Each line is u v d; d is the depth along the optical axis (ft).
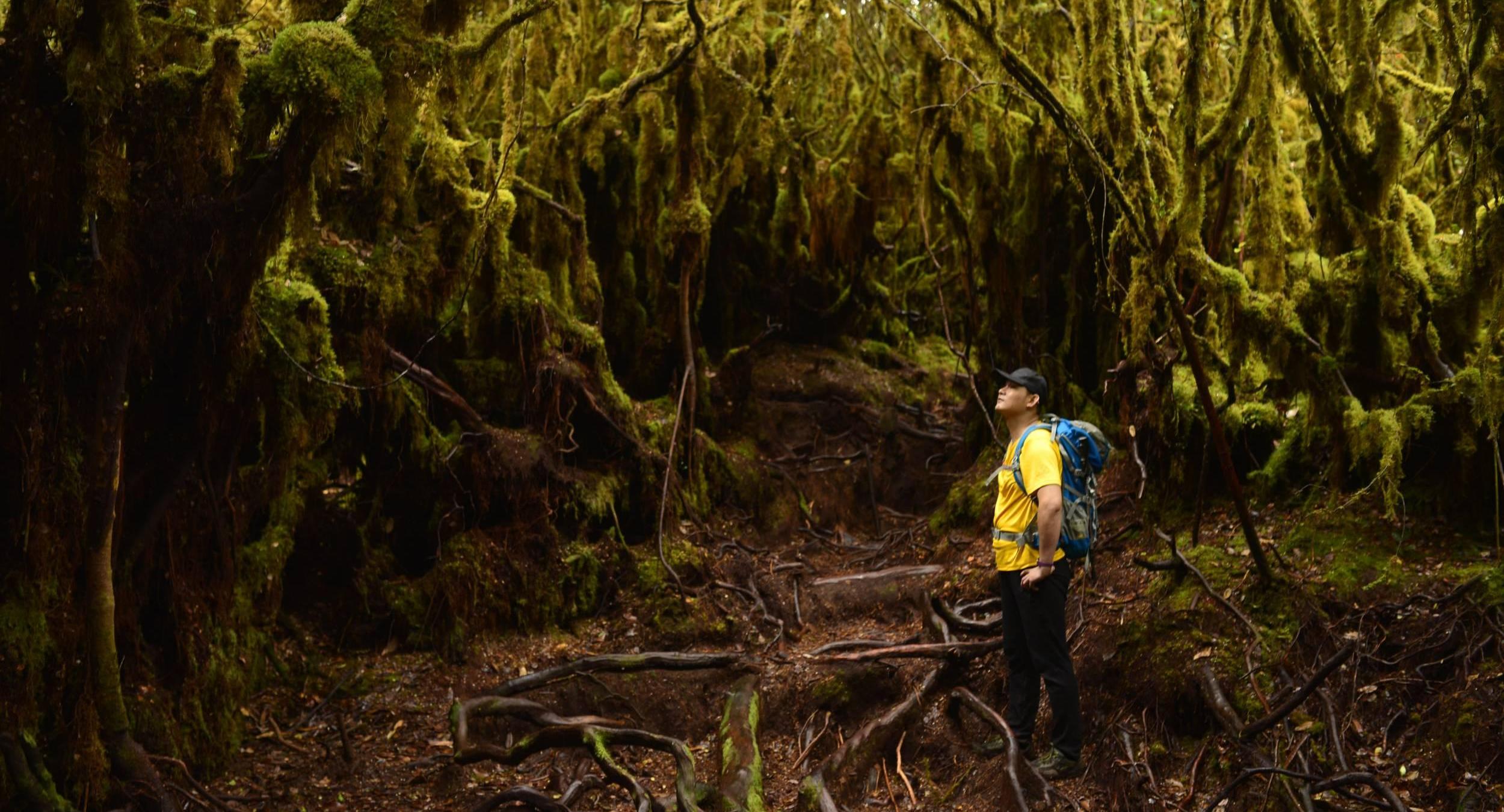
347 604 18.12
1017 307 22.33
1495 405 13.10
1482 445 14.25
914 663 16.49
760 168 25.09
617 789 14.48
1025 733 14.08
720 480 23.43
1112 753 13.78
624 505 21.11
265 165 11.64
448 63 11.97
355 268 17.26
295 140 11.35
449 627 17.92
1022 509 13.82
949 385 30.53
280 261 15.88
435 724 16.08
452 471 18.86
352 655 17.49
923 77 21.25
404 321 18.98
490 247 19.89
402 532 19.20
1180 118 15.14
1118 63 15.05
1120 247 17.19
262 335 14.76
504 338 20.70
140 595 13.75
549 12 20.84
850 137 26.30
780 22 26.03
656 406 23.70
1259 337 15.67
